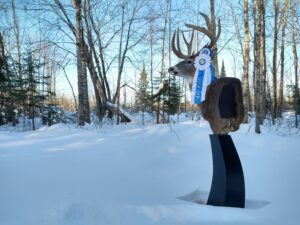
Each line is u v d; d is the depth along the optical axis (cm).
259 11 1472
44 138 948
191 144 840
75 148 813
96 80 1666
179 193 472
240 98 443
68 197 422
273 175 586
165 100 1789
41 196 428
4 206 389
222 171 439
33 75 1709
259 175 586
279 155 756
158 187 497
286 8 2159
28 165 618
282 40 2197
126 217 358
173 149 799
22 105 1738
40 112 1853
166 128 973
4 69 1717
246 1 1530
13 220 346
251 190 500
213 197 444
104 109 1716
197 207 399
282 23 2177
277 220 371
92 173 568
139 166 637
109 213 359
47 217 346
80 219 346
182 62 503
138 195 443
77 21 1353
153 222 352
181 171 603
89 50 1659
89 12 1669
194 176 566
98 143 877
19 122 1845
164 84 1811
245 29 1530
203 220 363
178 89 1880
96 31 1709
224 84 441
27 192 446
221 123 443
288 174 593
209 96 448
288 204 430
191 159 706
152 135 932
